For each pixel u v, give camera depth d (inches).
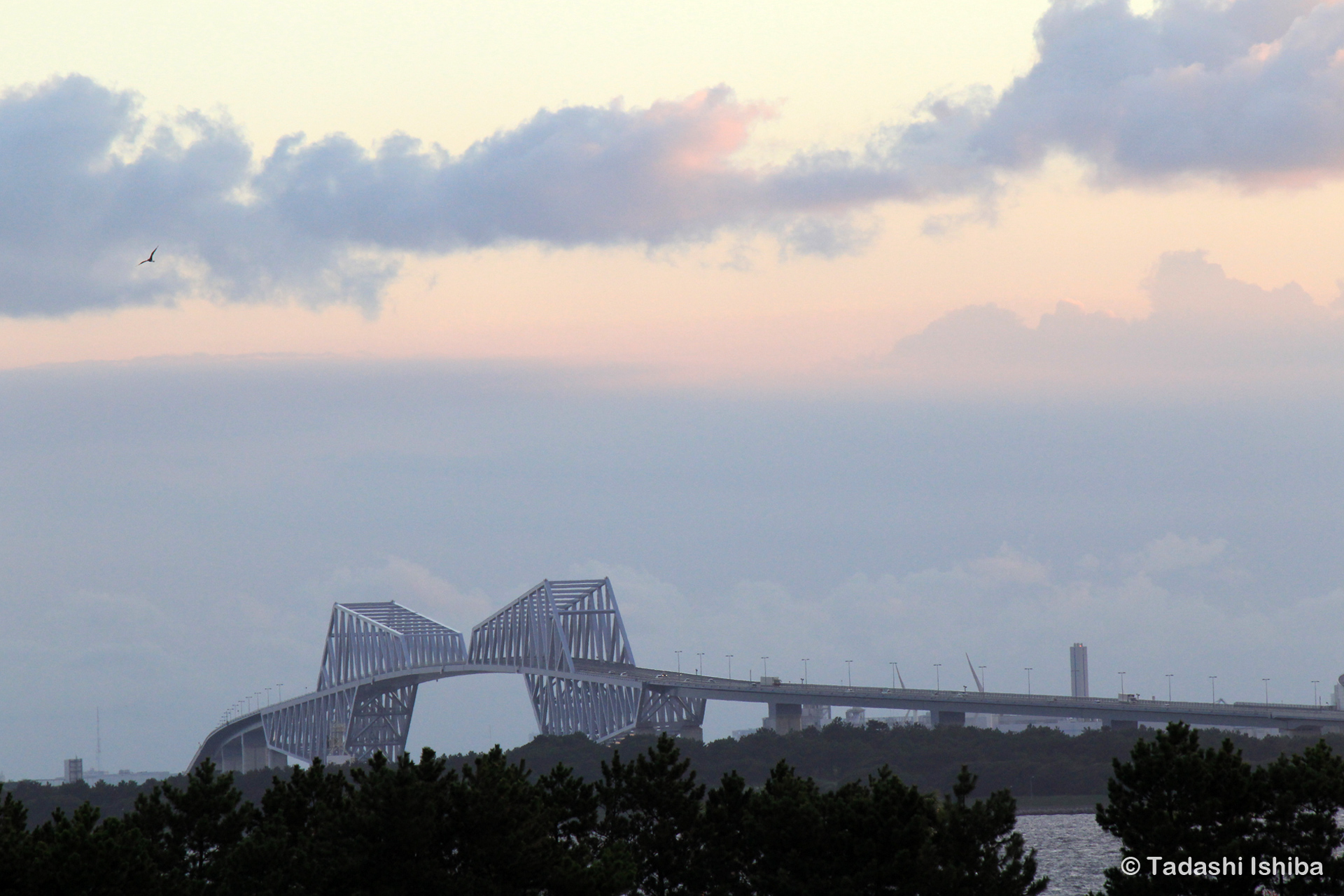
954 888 7214.6
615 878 7160.4
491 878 7076.8
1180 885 6978.4
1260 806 7190.0
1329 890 6943.9
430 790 7091.5
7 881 6338.6
